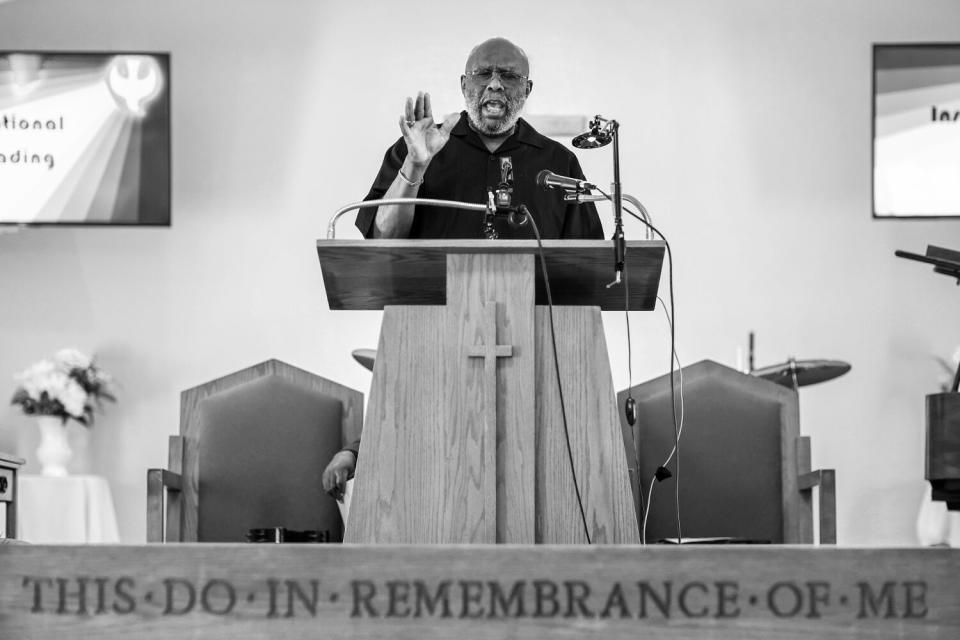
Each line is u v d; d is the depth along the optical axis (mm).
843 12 9250
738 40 9219
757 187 9117
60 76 9180
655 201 9086
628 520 3100
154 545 2541
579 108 9148
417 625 2523
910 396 8977
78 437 8945
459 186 4500
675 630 2520
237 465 5000
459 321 3131
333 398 5117
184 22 9242
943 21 9219
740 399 4922
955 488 3219
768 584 2525
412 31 9250
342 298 3760
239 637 2520
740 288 9039
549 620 2521
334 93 9219
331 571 2531
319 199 9148
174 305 9070
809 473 4754
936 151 9117
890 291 9047
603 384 3160
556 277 3434
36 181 9117
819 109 9180
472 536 3039
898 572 2531
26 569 2531
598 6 9242
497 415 3113
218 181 9156
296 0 9258
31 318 9070
